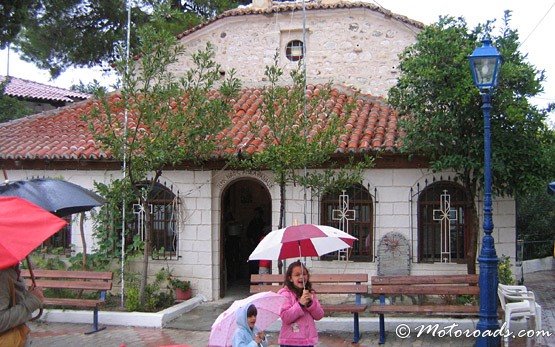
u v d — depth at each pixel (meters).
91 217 13.34
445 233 11.96
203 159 12.21
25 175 14.01
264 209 16.89
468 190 11.13
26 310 5.41
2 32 15.98
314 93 14.30
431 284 9.95
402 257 11.94
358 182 11.73
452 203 11.95
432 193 12.08
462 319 10.12
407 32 15.80
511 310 9.20
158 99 11.31
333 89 14.81
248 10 16.50
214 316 11.60
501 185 10.99
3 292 5.23
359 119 13.15
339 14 16.19
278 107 12.79
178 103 11.46
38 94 23.86
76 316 11.19
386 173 12.15
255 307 6.04
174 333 10.47
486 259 8.86
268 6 17.22
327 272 12.35
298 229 6.85
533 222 20.28
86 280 11.35
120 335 10.36
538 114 10.48
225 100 11.88
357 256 12.30
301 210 12.56
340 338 9.93
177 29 20.50
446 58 10.62
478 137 10.48
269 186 12.84
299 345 6.57
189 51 16.97
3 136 15.00
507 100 10.20
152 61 11.51
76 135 14.43
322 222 12.48
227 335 5.93
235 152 12.14
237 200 16.97
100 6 22.14
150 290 12.14
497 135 10.47
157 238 13.27
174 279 12.95
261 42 16.64
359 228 12.37
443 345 9.38
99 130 14.31
